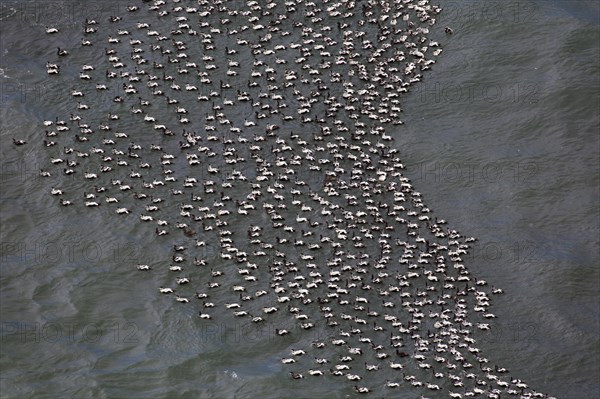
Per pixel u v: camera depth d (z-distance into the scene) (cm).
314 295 14088
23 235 14800
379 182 15675
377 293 14150
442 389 13050
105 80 16912
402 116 16775
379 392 12950
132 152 15838
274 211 15112
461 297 14250
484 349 13675
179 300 14012
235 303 13975
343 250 14650
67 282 14212
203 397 12838
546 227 15388
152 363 13212
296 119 16450
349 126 16438
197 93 16762
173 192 15300
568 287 14575
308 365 13275
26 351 13300
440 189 15762
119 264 14438
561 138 16638
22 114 16238
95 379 12962
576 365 13600
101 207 15138
